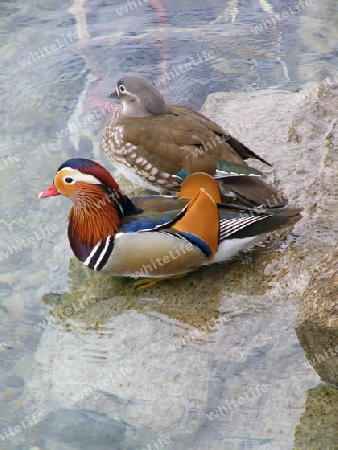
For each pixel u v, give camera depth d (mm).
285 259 7895
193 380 7039
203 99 12008
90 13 14102
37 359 7645
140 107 9391
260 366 7066
